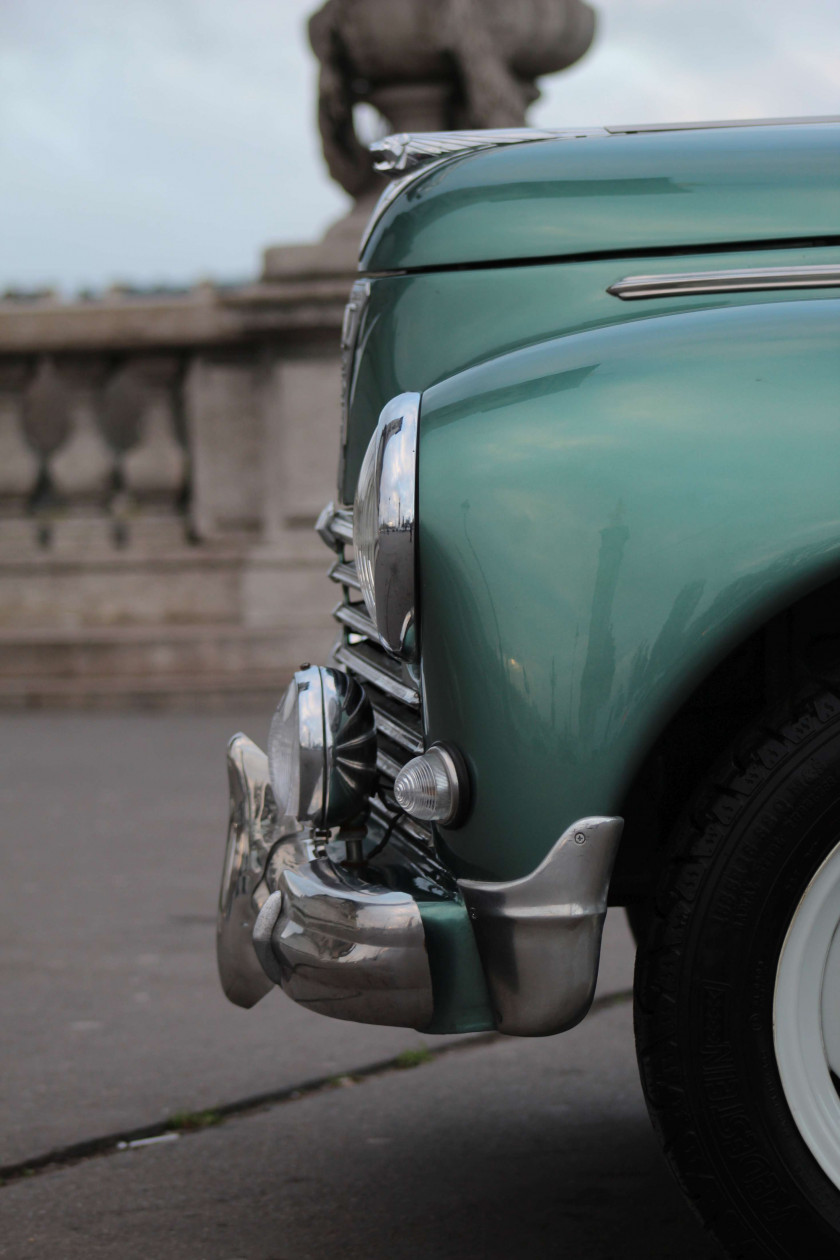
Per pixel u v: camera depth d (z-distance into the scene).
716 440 2.21
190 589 10.98
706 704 2.52
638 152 2.67
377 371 2.80
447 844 2.36
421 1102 3.50
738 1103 2.23
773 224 2.57
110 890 5.64
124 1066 3.74
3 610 11.27
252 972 2.79
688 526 2.19
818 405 2.22
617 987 4.35
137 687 10.59
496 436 2.28
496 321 2.64
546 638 2.21
